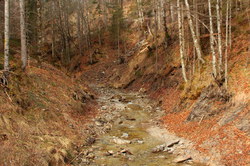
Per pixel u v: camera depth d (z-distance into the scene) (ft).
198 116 46.73
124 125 55.06
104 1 215.92
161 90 80.79
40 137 35.32
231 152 32.22
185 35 87.25
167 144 40.81
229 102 42.83
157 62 99.66
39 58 82.28
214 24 79.87
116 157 36.01
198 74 60.23
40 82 58.59
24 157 28.48
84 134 44.62
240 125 35.53
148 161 34.60
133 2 196.24
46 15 171.32
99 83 123.13
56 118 45.19
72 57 156.04
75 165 32.50
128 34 169.17
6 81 42.42
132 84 107.65
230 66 52.08
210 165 31.96
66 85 68.59
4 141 29.73
